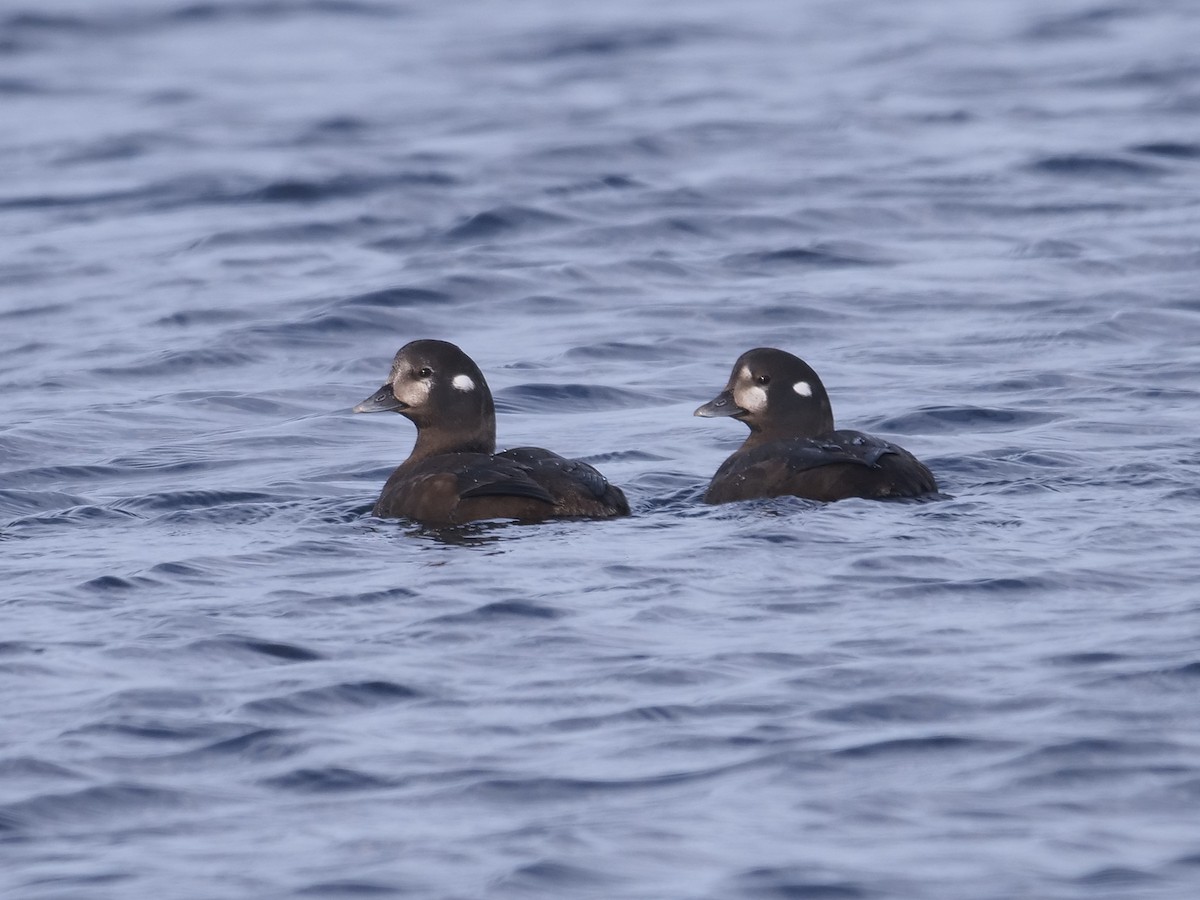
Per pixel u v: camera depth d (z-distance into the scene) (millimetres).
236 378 20250
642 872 7992
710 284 23609
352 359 20828
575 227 26344
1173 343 20391
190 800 8836
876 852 8117
